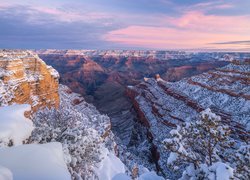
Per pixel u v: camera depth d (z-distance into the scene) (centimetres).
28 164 824
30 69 4759
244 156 1129
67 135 1407
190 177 1079
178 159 1138
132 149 7069
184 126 1314
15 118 1238
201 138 1212
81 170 1359
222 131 1166
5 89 3472
